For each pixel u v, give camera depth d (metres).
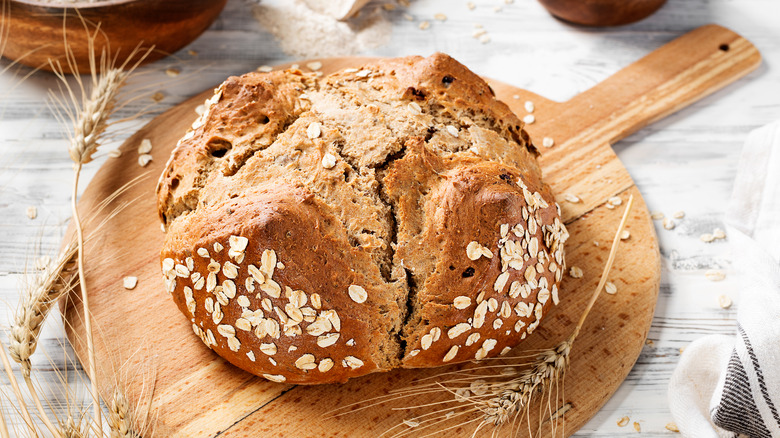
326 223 0.53
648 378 0.57
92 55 0.63
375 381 0.56
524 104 0.67
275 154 0.54
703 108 0.70
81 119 0.59
